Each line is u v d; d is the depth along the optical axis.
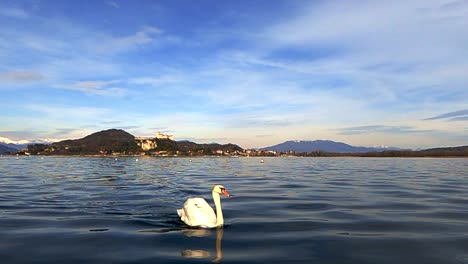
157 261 11.82
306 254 12.59
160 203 23.30
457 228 16.31
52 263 11.61
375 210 20.64
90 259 11.99
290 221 17.83
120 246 13.45
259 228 16.39
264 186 33.44
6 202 23.11
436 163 99.25
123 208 21.39
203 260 11.94
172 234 15.29
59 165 82.56
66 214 19.38
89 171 57.78
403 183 36.31
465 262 11.84
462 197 25.72
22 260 11.88
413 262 11.84
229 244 13.80
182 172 56.28
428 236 14.94
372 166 79.44
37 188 31.08
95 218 18.42
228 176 47.12
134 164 90.31
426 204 22.66
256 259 12.05
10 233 15.21
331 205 22.34
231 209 21.12
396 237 14.76
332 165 85.81
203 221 16.67
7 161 114.81
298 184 35.31
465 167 73.56
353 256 12.41
